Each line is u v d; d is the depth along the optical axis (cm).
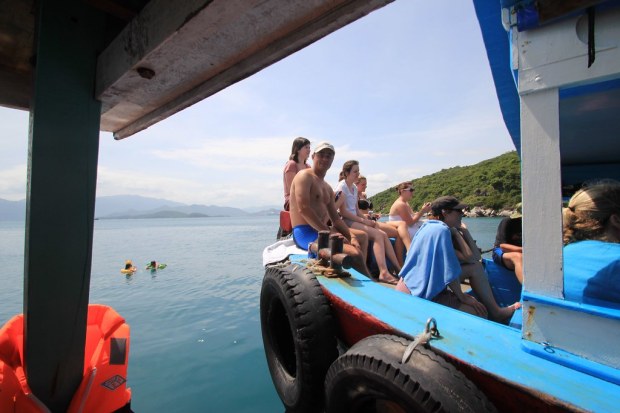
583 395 120
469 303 260
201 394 402
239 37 156
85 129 226
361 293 253
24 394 221
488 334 176
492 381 144
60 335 227
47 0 211
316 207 394
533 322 144
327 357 258
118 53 199
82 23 224
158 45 161
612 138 265
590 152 318
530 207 142
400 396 161
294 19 145
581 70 128
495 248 392
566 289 165
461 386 147
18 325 286
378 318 207
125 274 1317
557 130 135
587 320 130
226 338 593
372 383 177
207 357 511
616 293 150
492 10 188
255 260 1709
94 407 240
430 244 269
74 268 227
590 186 185
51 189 215
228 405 379
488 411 141
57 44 215
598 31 124
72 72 220
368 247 438
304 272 289
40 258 214
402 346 174
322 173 404
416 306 225
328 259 304
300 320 263
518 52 142
